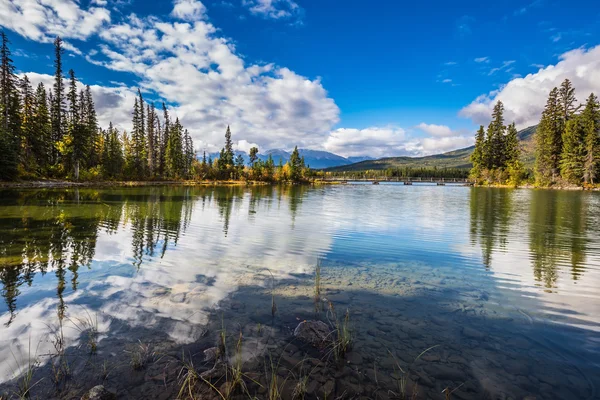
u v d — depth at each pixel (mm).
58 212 16531
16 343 4109
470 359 4070
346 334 4641
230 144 81188
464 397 3336
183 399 3170
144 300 5641
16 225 12641
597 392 3424
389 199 34219
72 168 43344
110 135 54812
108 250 9195
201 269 7680
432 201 31406
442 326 4984
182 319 4938
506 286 6949
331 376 3670
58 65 43219
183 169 71000
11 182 32594
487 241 11867
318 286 6453
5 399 3080
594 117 50719
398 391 3432
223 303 5629
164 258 8562
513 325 5047
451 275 7711
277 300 5859
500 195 40219
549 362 4020
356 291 6492
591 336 4711
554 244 11391
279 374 3668
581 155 51844
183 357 3906
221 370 3688
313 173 123625
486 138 71938
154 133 66188
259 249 10039
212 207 22047
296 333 4570
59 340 4195
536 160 60906
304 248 10391
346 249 10375
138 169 57969
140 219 15266
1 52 34781
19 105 36594
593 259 9234
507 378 3682
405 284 6996
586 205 26328
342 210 22375
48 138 42312
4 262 7777
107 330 4512
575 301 6102
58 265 7637
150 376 3525
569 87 56094
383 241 11719
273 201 28953
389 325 4980
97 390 3156
